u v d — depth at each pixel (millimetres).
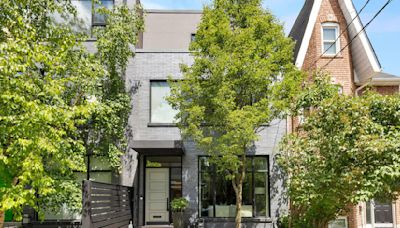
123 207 14117
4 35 9867
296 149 12367
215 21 14125
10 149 8070
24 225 15180
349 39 17953
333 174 9906
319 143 10641
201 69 13930
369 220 17344
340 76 17641
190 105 14148
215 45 13742
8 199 7828
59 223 15430
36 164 8023
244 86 13938
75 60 12570
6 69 7871
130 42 15117
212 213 16344
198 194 16375
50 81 9320
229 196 16453
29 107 8016
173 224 15430
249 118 12914
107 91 15156
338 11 18125
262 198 16438
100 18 16828
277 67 13875
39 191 8875
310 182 10469
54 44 11602
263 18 14297
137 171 16141
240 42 13727
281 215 15992
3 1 9961
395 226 17203
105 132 15211
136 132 16484
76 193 13195
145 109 16750
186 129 14016
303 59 16922
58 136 8711
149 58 17125
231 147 13273
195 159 16547
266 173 16609
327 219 11773
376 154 9438
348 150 9688
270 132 16703
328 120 10406
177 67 17047
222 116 13539
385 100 10375
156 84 17047
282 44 14328
